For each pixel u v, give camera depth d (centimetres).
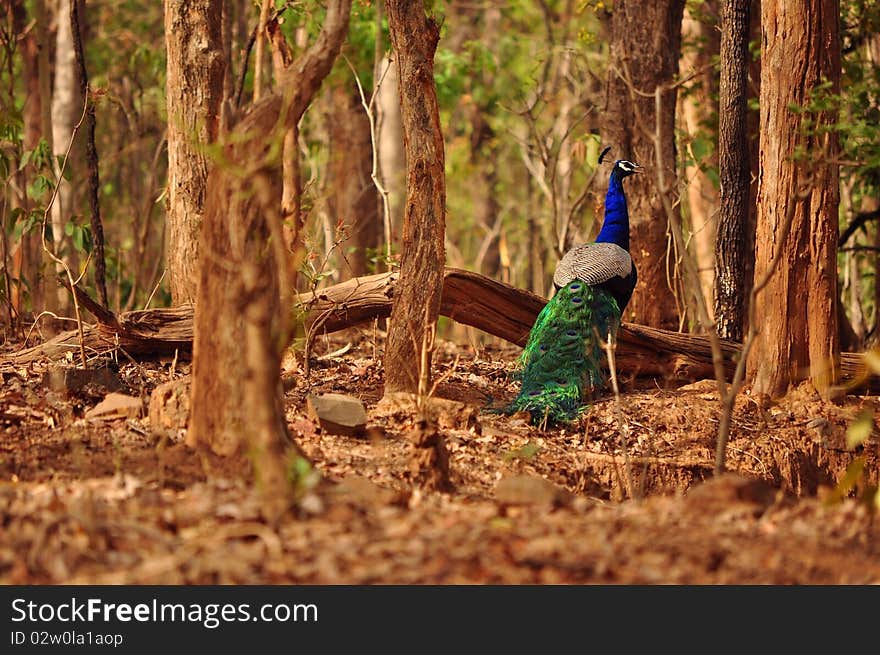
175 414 767
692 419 976
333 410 825
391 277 1058
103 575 509
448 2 1678
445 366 1133
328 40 652
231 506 579
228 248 643
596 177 1334
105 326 1001
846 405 1048
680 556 541
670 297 1300
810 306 1045
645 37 1288
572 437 922
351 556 532
